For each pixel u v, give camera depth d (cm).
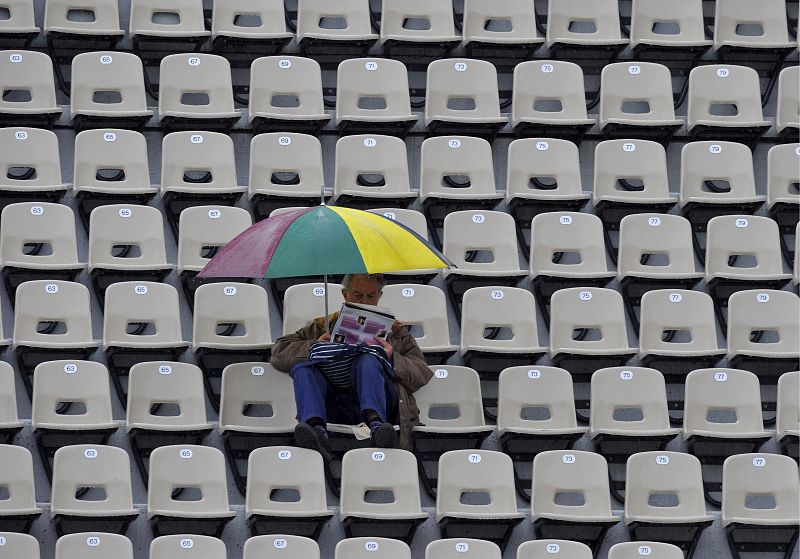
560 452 3431
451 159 4125
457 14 4731
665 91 4412
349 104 4284
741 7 4678
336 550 3170
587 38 4631
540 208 4106
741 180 4216
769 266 4028
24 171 4084
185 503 3325
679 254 3997
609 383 3609
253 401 3497
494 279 3881
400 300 3719
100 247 3819
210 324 3666
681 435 3641
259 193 3931
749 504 3628
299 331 3475
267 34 4378
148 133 4194
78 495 3372
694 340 3819
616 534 3434
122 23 4575
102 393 3481
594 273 3888
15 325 3606
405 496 3341
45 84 4222
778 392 3656
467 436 3494
